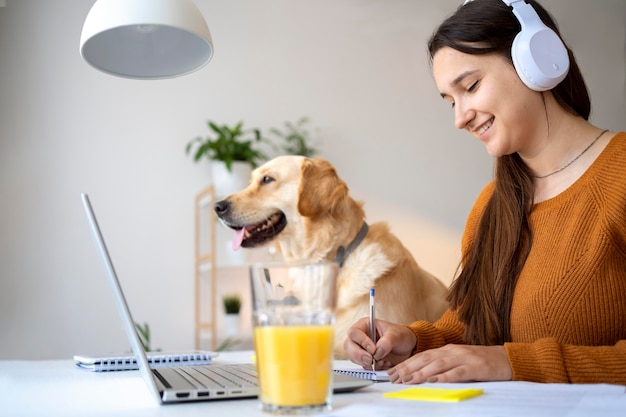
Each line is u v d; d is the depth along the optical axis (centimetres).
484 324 114
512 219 114
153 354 118
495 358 80
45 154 325
